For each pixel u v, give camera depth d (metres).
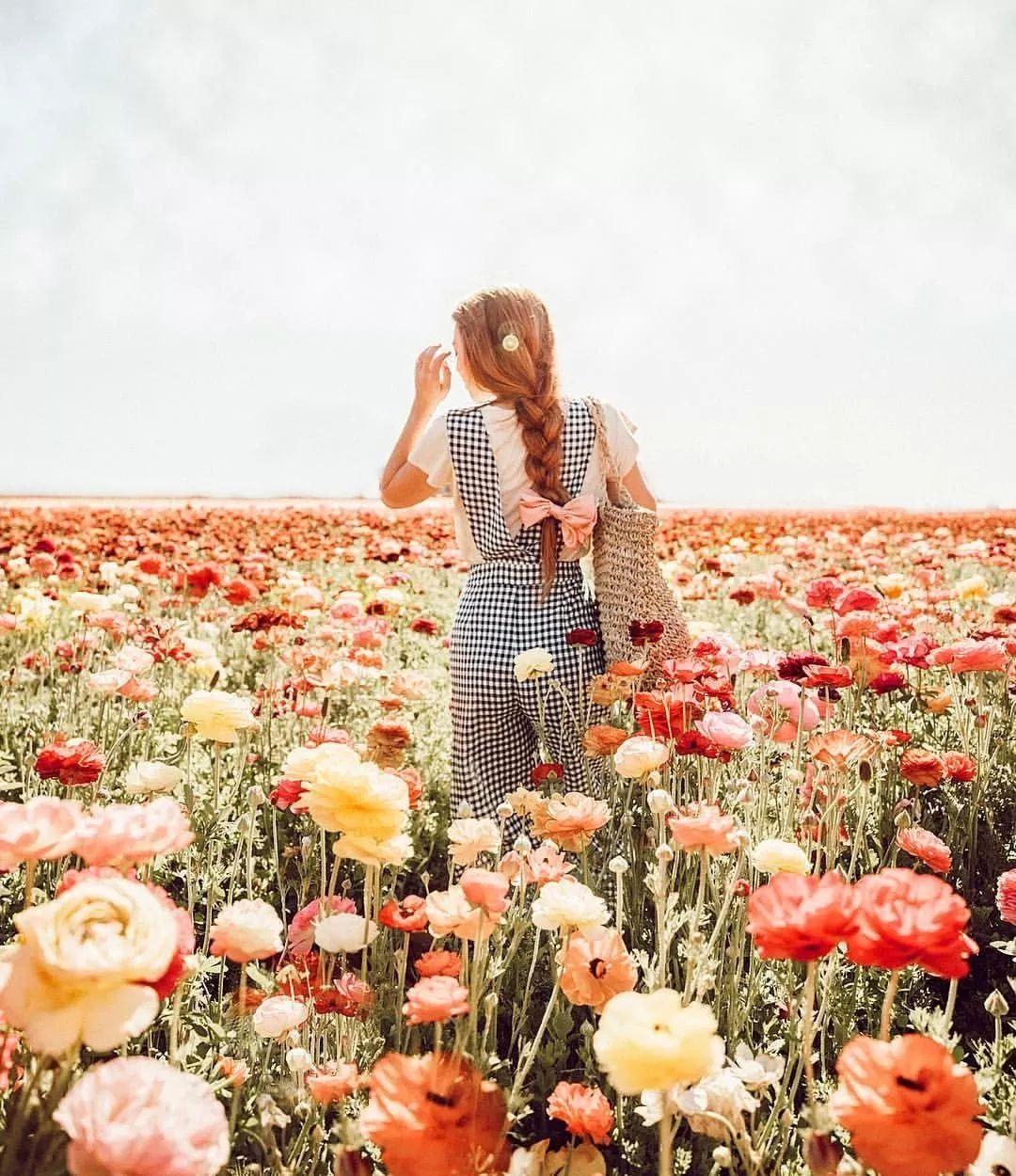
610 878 2.76
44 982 1.07
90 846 1.31
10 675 4.81
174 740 4.05
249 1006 1.92
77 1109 1.00
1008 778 3.72
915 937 1.24
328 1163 1.65
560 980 1.69
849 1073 1.15
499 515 3.00
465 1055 1.51
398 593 6.18
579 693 3.02
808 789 2.96
